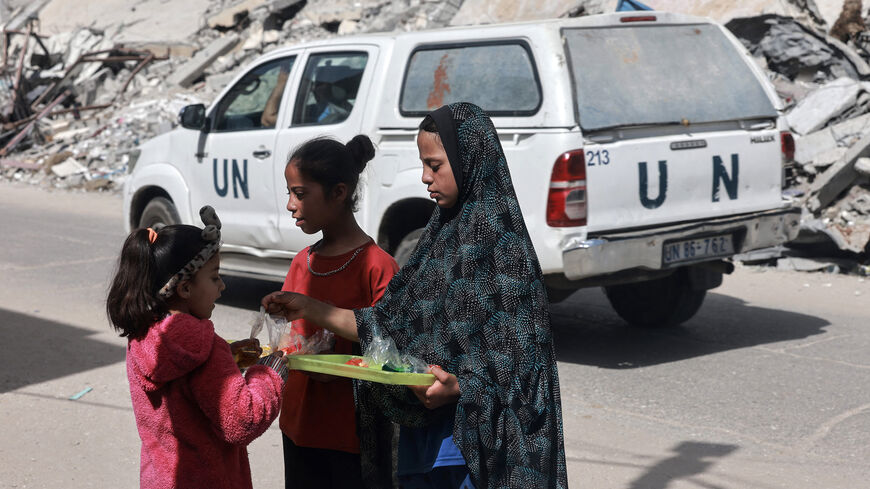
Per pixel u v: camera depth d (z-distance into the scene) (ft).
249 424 7.61
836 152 32.86
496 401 8.20
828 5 41.47
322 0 72.28
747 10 42.11
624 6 23.59
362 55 22.04
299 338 9.34
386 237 21.22
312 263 9.84
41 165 59.77
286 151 22.80
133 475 14.08
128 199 27.40
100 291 27.37
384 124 21.02
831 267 29.09
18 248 35.17
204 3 82.84
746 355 20.44
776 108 21.71
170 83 71.82
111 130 63.57
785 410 16.84
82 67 78.07
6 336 22.18
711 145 20.20
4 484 13.62
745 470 14.16
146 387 7.70
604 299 26.40
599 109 18.69
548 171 18.37
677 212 19.70
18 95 70.79
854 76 39.58
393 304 9.05
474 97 19.76
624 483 13.75
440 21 60.80
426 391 8.19
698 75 20.70
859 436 15.51
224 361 7.73
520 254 8.29
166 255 7.65
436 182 8.50
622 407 17.15
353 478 9.63
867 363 19.65
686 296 22.20
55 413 16.79
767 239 20.90
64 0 94.43
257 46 71.46
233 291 27.61
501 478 8.25
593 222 18.49
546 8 52.16
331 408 9.46
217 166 24.66
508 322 8.20
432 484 8.91
